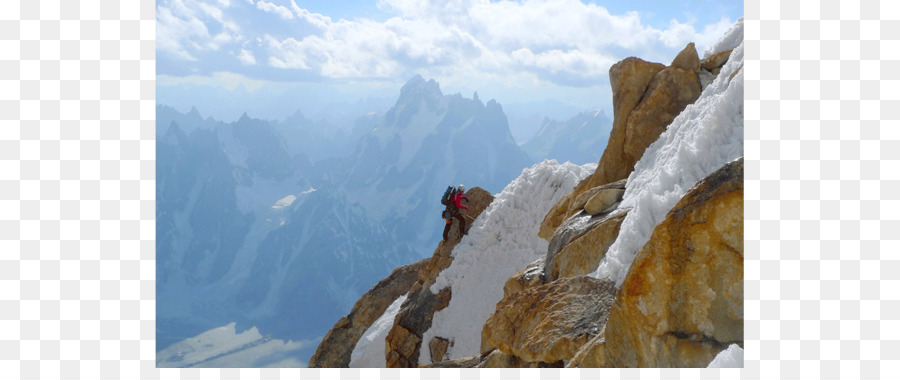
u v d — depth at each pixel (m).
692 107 9.26
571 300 6.42
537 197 16.64
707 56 13.98
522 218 16.41
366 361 16.92
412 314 15.98
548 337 6.00
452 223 17.34
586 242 7.95
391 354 15.64
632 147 12.75
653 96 12.75
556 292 6.75
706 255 4.47
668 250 4.64
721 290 4.40
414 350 15.16
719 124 6.29
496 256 15.91
